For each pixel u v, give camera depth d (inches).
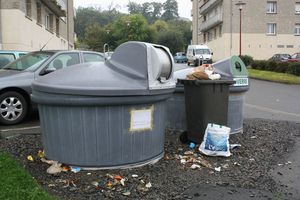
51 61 362.6
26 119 369.1
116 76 203.3
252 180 201.3
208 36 2571.4
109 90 193.0
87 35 4094.5
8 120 339.9
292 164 232.5
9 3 888.9
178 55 2422.5
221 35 2165.4
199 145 248.2
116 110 199.5
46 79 209.8
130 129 203.9
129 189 181.8
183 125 293.1
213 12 2409.0
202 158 231.6
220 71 294.5
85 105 195.5
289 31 2097.7
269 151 258.1
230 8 2065.7
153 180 193.6
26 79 346.6
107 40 4035.4
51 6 1277.1
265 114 462.0
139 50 206.1
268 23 2086.6
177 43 3969.0
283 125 357.7
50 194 173.8
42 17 1202.0
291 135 312.5
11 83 339.3
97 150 200.8
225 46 2086.6
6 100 339.9
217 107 246.7
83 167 202.5
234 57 297.9
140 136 208.1
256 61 1378.0
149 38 4094.5
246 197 179.2
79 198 171.0
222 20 2119.8
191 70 296.7
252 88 831.1
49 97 201.6
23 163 213.5
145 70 202.2
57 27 1549.0
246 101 603.5
